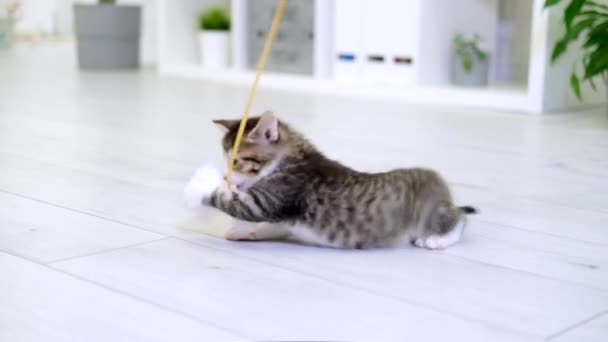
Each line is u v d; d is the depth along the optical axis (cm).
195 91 386
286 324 103
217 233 145
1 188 176
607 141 257
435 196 137
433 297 114
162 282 117
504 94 328
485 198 178
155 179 189
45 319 103
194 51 479
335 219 131
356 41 378
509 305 112
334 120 296
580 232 152
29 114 297
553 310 111
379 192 132
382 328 102
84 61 493
